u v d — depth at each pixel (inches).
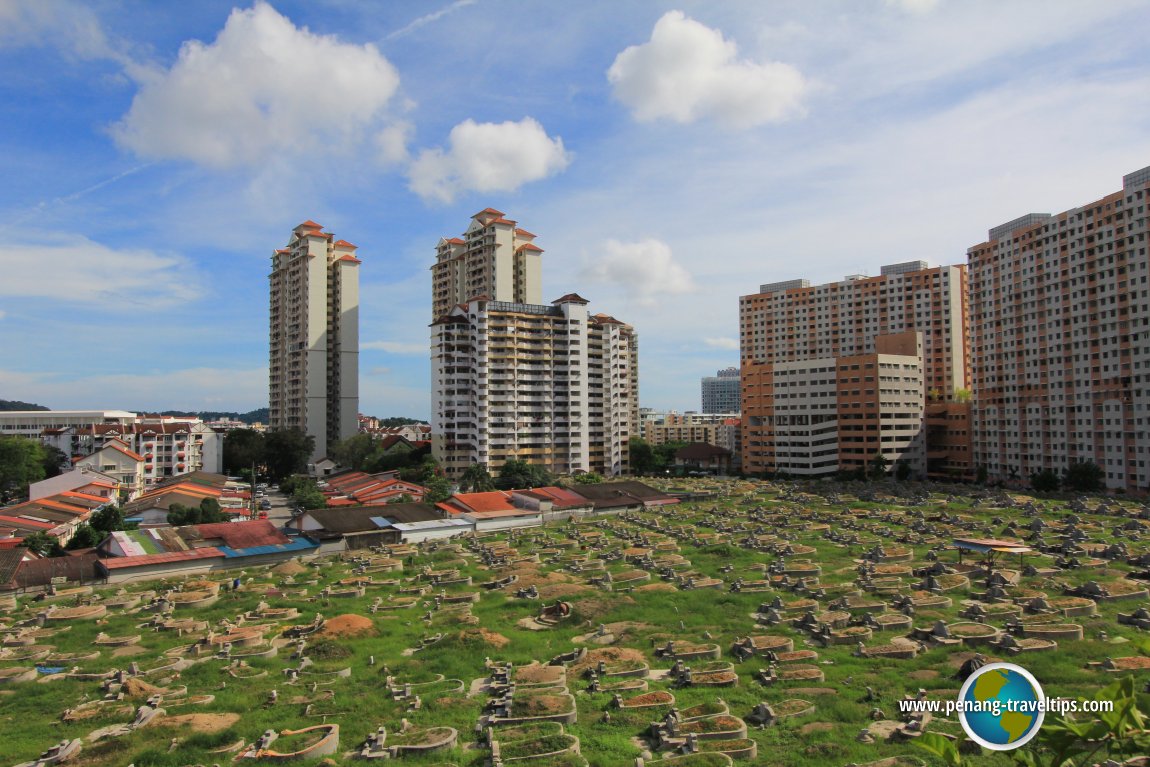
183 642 2778.1
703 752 1726.1
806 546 4217.5
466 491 7022.6
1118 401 6225.4
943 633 2495.1
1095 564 3457.2
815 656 2370.8
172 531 4542.3
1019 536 4288.9
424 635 2824.8
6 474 6702.8
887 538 4475.9
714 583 3422.7
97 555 4256.9
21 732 1969.7
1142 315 6048.2
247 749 1827.0
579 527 5305.1
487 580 3720.5
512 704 2025.1
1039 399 7062.0
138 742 1866.4
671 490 7145.7
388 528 4874.5
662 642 2583.7
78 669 2468.0
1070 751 638.5
